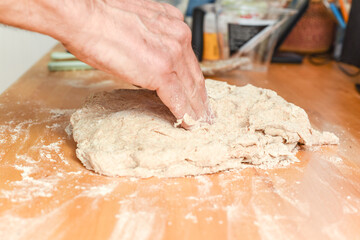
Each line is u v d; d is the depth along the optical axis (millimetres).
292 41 1993
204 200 811
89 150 901
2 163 934
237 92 1178
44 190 829
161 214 761
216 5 1633
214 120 1027
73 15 733
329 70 1861
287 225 737
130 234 704
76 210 766
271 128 990
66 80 1639
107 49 791
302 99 1461
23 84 1564
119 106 1090
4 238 683
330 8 1874
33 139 1070
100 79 1665
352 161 995
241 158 944
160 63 836
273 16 1650
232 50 1724
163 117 1005
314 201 816
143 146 886
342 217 765
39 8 711
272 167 952
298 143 1049
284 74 1778
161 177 894
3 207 767
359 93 1540
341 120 1267
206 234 708
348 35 1649
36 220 732
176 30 876
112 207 779
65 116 1246
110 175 890
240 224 737
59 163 946
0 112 1265
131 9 870
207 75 1702
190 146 891
